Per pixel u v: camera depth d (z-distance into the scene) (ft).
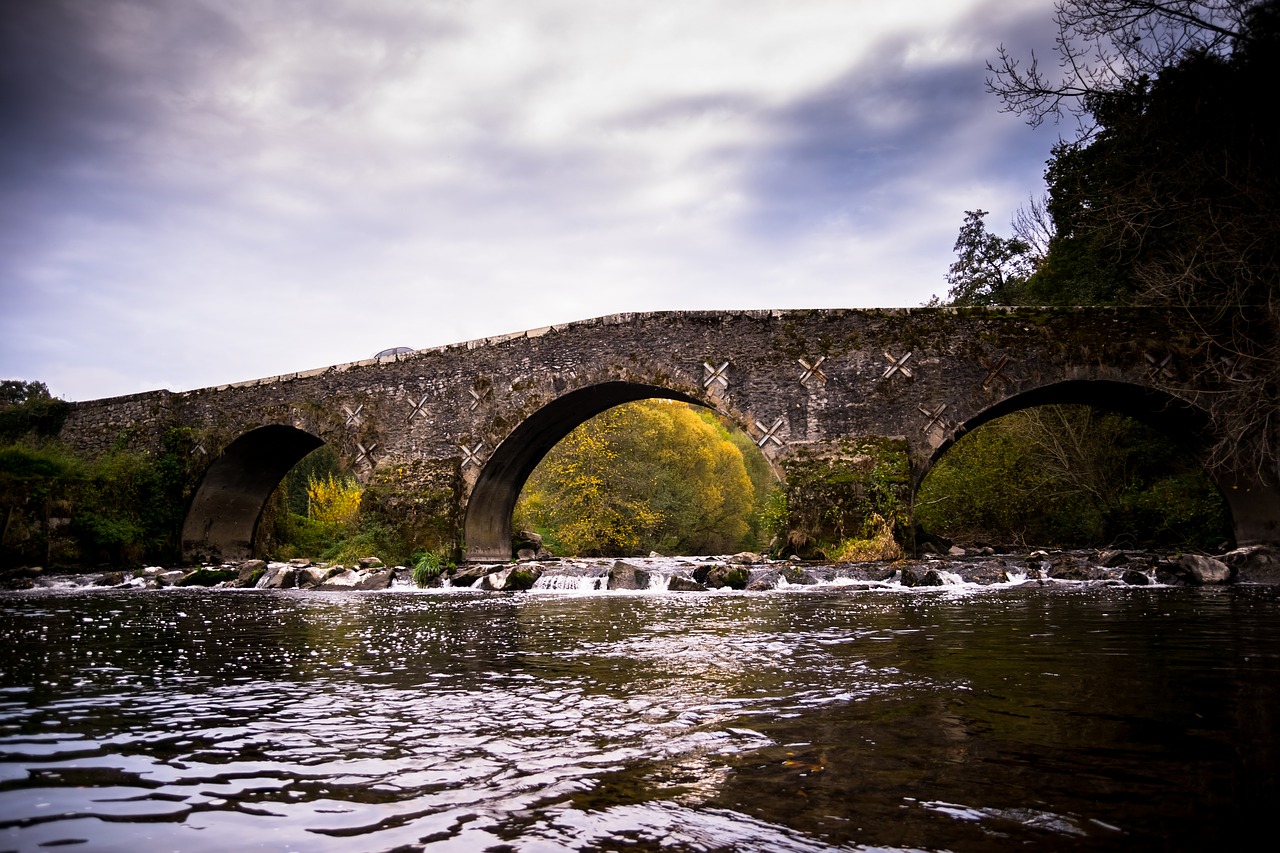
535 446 77.05
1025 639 22.16
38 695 15.67
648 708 13.93
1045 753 10.69
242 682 17.19
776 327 63.10
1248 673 16.42
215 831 8.18
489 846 7.73
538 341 70.13
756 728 12.30
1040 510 86.02
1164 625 24.98
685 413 154.30
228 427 85.87
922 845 7.67
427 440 74.02
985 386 58.59
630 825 8.27
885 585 47.09
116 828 8.28
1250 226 48.75
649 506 136.87
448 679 17.38
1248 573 46.98
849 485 58.34
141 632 27.50
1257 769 9.88
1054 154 84.74
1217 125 52.54
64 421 95.81
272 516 102.78
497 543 78.95
